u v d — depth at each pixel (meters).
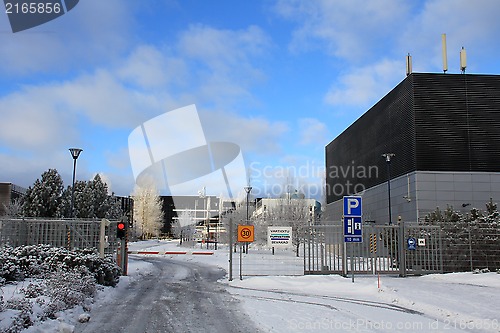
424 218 28.31
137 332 8.32
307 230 19.30
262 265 21.08
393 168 40.91
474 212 25.56
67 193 32.62
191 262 29.33
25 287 11.72
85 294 11.39
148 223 81.50
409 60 41.47
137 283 16.98
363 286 14.84
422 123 36.28
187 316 10.02
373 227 19.83
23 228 17.91
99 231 18.41
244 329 8.59
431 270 19.59
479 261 20.00
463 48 38.16
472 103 36.44
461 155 35.81
